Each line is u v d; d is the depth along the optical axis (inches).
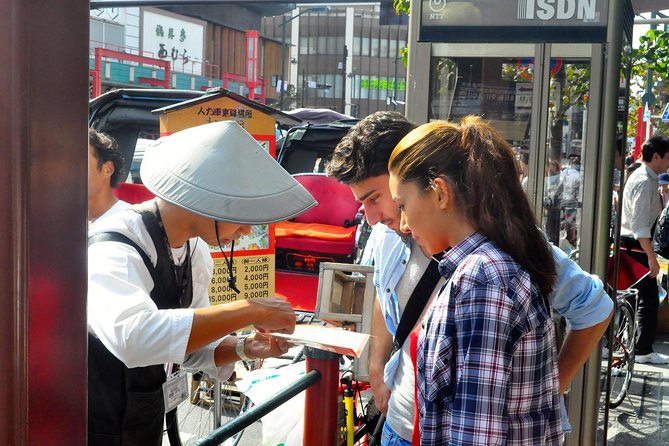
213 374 90.4
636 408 220.1
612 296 156.0
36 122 37.2
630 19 152.9
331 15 3437.5
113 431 78.3
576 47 139.2
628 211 255.8
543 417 61.7
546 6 140.5
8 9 36.2
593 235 140.9
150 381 80.3
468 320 58.8
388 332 101.5
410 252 90.7
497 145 65.1
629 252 262.4
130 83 1211.9
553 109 142.2
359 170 86.0
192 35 1576.0
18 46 36.3
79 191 40.4
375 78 3501.5
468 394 57.7
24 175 36.6
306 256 247.0
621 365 222.4
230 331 75.2
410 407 88.7
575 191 142.1
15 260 36.6
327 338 83.2
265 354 88.1
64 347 39.9
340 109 3491.6
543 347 61.8
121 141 272.2
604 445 157.2
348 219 268.1
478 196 62.8
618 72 137.9
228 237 81.9
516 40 142.4
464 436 57.3
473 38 144.6
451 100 147.3
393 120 87.4
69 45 39.1
